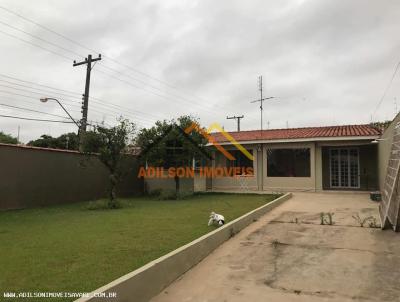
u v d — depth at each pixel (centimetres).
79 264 495
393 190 743
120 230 747
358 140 1655
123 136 1274
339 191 1669
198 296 429
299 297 418
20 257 532
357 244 641
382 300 404
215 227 774
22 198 1173
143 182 1827
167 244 614
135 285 398
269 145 1844
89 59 2100
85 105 2073
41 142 3050
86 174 1470
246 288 450
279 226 824
